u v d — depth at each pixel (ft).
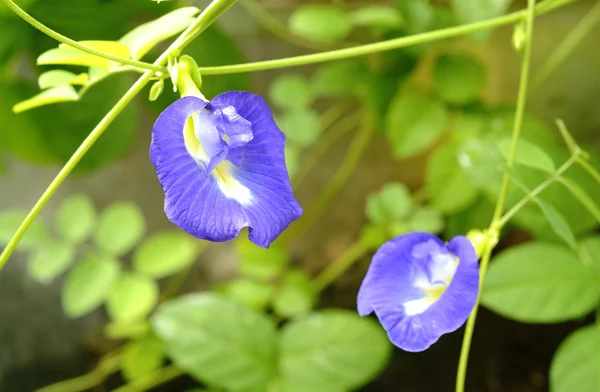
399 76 2.36
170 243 2.29
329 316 2.04
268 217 1.41
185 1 2.03
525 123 2.21
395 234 2.27
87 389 2.59
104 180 2.78
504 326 2.58
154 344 2.35
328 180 2.88
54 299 2.75
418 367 2.54
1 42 1.98
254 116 1.42
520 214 2.03
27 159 2.18
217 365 1.99
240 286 2.40
